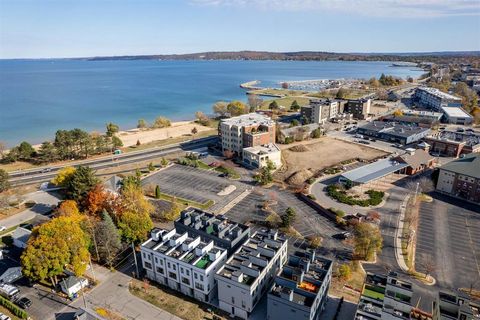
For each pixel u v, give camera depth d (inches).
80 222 3255.4
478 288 2859.3
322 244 3499.0
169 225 3892.7
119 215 3553.2
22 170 5733.3
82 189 4008.4
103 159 6294.3
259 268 2659.9
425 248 3435.0
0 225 3912.4
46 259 2684.5
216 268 2768.2
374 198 4436.5
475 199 4421.8
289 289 2352.4
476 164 4530.0
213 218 3321.9
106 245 3088.1
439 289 2837.1
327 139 7377.0
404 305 2086.6
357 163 5900.6
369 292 2316.7
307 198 4488.2
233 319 2559.1
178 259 2736.2
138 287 2898.6
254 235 3161.9
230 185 5000.0
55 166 5915.4
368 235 3245.6
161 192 4783.5
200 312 2628.0
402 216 4040.4
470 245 3494.1
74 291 2795.3
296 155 6338.6
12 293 2763.3
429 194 4650.6
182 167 5787.4
